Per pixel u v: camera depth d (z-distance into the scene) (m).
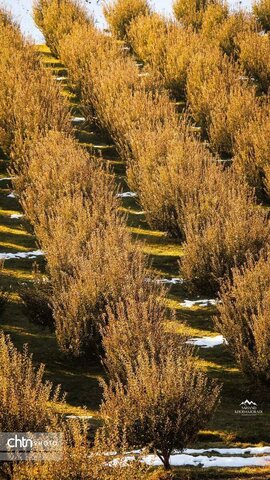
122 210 43.03
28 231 39.34
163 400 19.59
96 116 53.22
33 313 29.59
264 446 22.05
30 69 58.06
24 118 47.19
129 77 54.91
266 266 28.22
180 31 66.06
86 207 35.53
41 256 37.78
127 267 28.53
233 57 64.19
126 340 23.94
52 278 29.95
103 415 20.05
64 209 35.22
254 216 34.16
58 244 31.23
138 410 19.61
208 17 70.25
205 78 55.03
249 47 60.34
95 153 50.41
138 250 31.55
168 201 39.09
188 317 32.03
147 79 55.69
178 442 19.70
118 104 50.72
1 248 38.62
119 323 25.12
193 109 51.97
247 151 44.41
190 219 35.25
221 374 27.48
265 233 33.56
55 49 69.25
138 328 24.27
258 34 64.50
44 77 54.84
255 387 26.48
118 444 19.98
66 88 61.56
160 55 62.59
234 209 35.41
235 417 24.25
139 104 49.28
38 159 41.44
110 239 31.08
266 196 43.09
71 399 25.20
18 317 31.62
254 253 32.59
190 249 32.94
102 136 52.25
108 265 28.80
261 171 43.03
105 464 17.86
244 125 47.56
